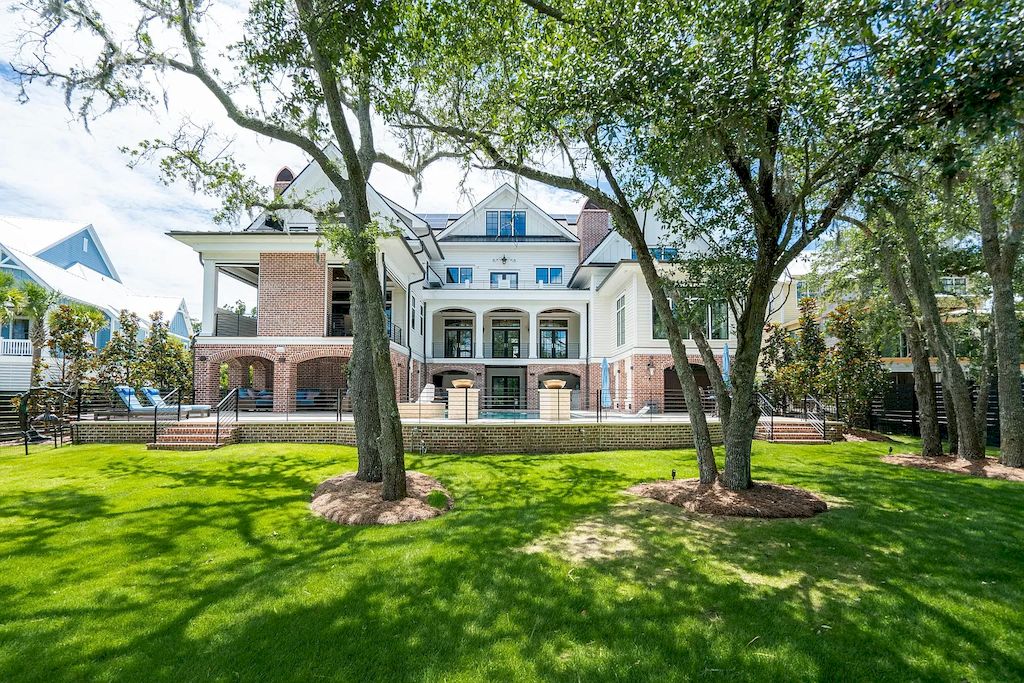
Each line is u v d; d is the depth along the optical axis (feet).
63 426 49.49
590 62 22.38
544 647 12.81
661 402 71.87
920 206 37.99
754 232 28.68
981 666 11.99
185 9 26.11
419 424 44.65
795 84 20.39
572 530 22.20
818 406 59.82
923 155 20.33
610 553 19.31
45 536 21.40
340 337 63.93
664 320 29.60
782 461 40.47
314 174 75.97
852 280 54.29
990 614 14.46
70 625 13.91
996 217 41.47
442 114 31.68
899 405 61.57
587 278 100.22
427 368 92.84
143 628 13.76
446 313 101.65
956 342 57.72
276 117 28.14
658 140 21.74
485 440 44.34
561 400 50.83
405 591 16.01
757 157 23.09
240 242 64.44
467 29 25.04
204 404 62.75
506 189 103.30
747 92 18.72
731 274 28.09
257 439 46.42
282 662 12.23
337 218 32.42
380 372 26.35
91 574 17.49
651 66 19.95
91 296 100.07
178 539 21.15
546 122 23.90
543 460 40.29
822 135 20.89
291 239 64.28
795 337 68.95
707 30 20.70
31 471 34.04
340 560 18.70
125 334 76.23
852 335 59.21
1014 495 29.17
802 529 22.13
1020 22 15.43
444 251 103.04
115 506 25.85
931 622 13.98
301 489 29.76
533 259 103.14
